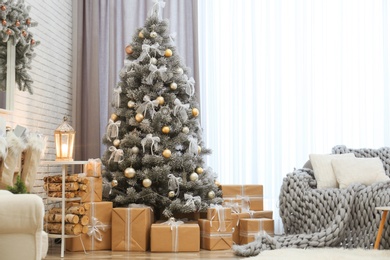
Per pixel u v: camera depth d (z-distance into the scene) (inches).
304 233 184.2
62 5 232.8
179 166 198.8
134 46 210.4
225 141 236.2
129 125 206.8
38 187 204.8
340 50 234.8
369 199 179.3
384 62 231.5
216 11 241.0
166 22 211.6
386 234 173.9
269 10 238.1
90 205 186.9
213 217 187.3
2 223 95.0
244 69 236.7
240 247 173.8
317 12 237.6
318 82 235.5
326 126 233.5
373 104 231.9
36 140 156.9
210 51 238.5
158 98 201.0
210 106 237.1
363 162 201.2
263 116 236.1
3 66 172.2
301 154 232.8
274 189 232.4
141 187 201.6
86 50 241.3
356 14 235.6
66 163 174.1
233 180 233.6
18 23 173.3
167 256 172.1
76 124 237.8
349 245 180.7
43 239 101.4
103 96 241.8
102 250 187.3
